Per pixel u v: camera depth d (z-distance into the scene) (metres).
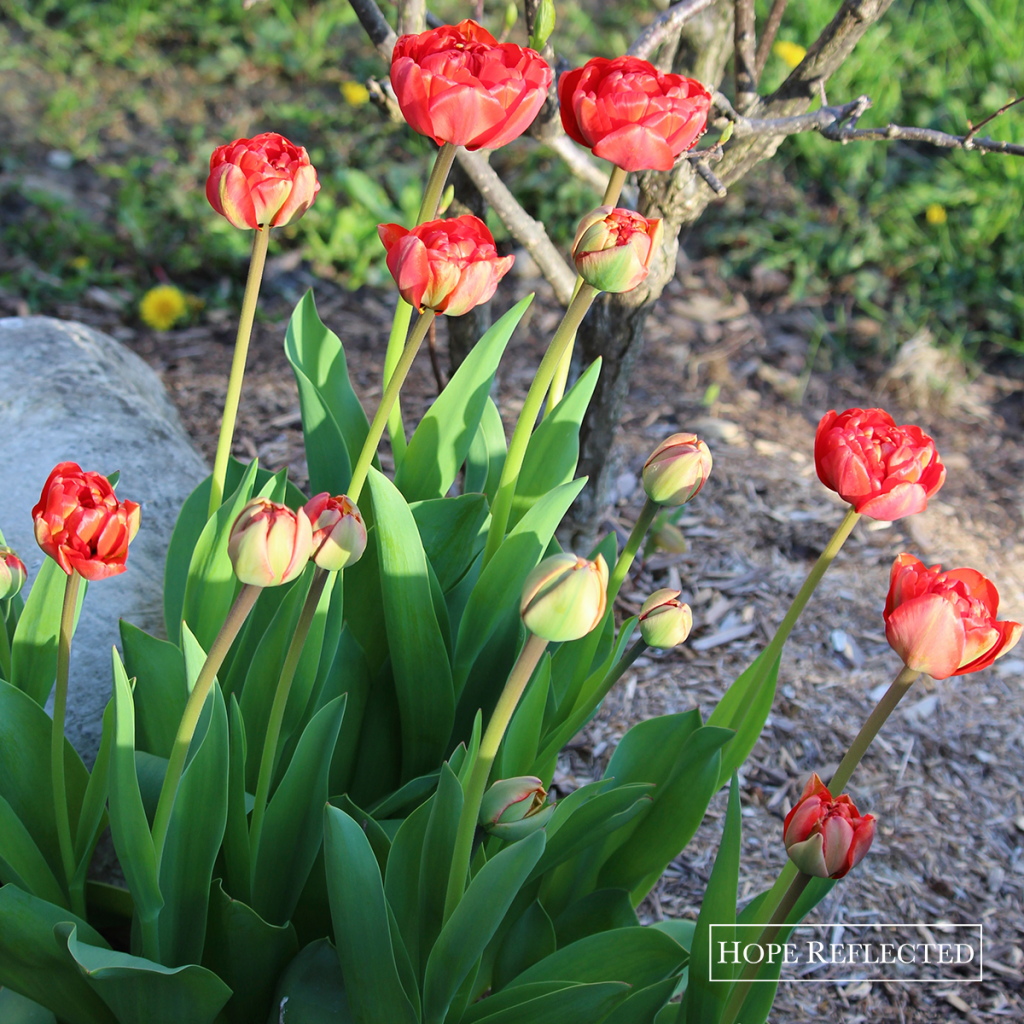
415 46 1.17
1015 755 1.95
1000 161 3.42
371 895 1.15
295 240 3.33
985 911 1.67
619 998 1.24
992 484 2.67
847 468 1.15
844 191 3.60
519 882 1.13
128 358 2.26
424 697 1.33
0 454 1.76
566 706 1.36
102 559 1.09
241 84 4.20
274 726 1.19
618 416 1.76
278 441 2.47
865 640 2.15
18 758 1.28
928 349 3.08
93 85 4.11
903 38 3.89
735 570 2.28
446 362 2.86
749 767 1.87
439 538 1.38
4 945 1.20
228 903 1.22
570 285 1.60
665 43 1.55
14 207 3.37
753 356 3.07
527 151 3.57
